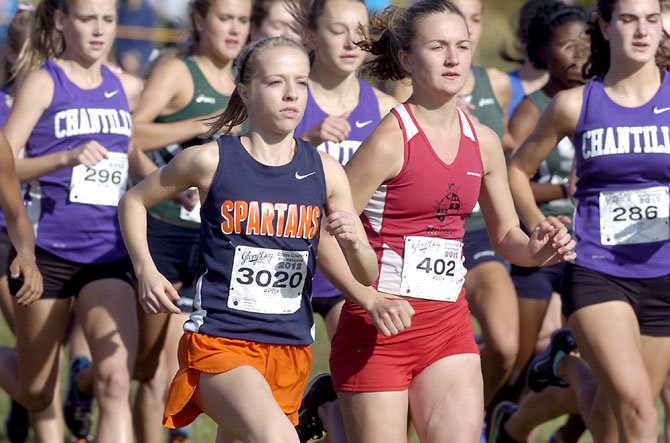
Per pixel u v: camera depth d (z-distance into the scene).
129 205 16.38
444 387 16.80
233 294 15.85
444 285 16.98
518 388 25.05
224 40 23.56
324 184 16.20
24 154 21.52
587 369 21.31
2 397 27.80
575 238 19.69
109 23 21.42
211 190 15.86
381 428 16.78
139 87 22.62
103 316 20.45
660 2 20.73
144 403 22.77
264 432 14.99
